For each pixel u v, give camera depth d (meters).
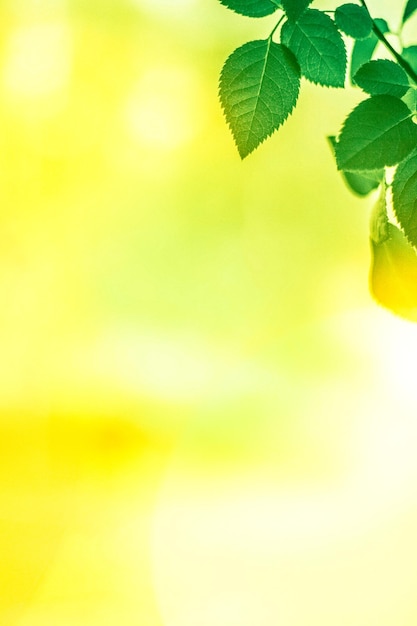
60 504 3.63
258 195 6.13
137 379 5.66
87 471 4.26
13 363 5.72
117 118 6.22
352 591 2.69
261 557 3.01
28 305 6.20
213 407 4.86
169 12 5.68
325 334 5.57
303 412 4.84
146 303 6.34
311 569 2.86
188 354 6.07
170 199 6.36
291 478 4.01
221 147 6.15
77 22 5.92
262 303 6.23
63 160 6.27
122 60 6.02
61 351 5.99
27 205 6.28
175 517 3.44
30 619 2.53
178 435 4.97
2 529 3.31
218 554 3.06
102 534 3.21
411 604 2.60
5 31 5.84
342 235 5.97
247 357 5.64
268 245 6.15
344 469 4.11
